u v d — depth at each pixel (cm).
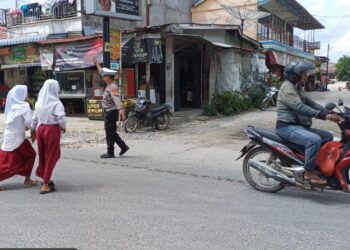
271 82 2544
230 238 452
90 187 661
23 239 443
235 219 514
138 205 566
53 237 449
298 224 500
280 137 613
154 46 1490
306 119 611
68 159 898
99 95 1702
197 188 660
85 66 1644
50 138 625
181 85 2011
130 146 1069
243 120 1627
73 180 708
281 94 605
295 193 642
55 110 629
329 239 454
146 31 1523
